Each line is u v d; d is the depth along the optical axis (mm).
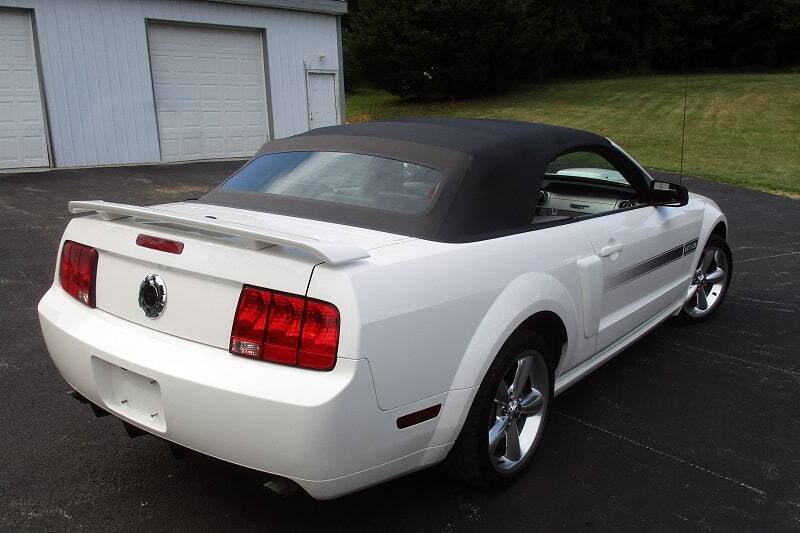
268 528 2533
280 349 2076
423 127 3262
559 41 32438
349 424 2064
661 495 2789
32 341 4277
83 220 2709
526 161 3033
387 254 2318
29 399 3504
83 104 12977
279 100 15961
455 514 2645
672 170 13703
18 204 8812
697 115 21438
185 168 13492
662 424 3412
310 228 2592
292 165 3213
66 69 12656
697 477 2932
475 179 2793
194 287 2252
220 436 2127
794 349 4469
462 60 26594
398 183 2848
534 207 3010
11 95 12148
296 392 2016
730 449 3174
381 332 2113
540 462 3035
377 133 3211
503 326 2549
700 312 4879
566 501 2740
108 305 2529
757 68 36781
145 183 11242
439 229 2615
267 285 2105
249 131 15703
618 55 36594
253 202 3055
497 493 2793
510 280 2648
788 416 3518
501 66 27641
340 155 3121
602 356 3564
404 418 2250
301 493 2768
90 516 2568
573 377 3301
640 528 2572
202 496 2730
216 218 2723
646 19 35406
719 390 3826
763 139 17438
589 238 3215
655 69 37562
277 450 2055
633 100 25422
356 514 2635
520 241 2795
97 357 2408
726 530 2564
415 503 2713
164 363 2207
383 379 2135
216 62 14852
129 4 13242
